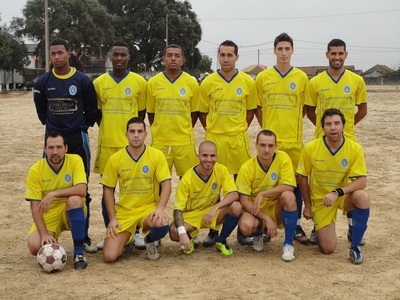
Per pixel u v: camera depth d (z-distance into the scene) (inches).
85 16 1964.8
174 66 245.3
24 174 421.1
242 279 195.2
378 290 184.4
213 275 199.8
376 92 1651.1
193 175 227.9
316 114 253.6
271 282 191.9
